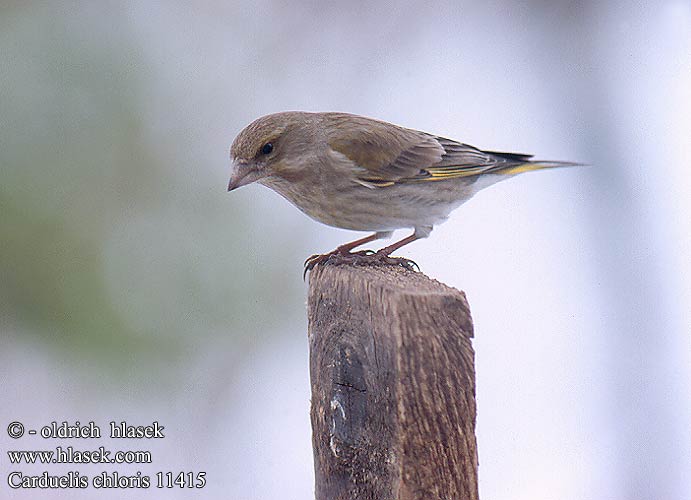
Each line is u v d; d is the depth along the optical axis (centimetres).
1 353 1266
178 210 1302
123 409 1307
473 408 717
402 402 710
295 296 1324
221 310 1287
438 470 713
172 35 1465
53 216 1228
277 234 1334
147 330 1257
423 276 791
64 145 1259
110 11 1341
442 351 713
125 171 1283
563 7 1647
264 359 1320
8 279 1219
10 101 1252
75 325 1234
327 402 764
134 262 1263
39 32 1294
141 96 1328
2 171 1222
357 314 758
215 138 1462
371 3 1658
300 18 1627
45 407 1300
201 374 1311
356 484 749
